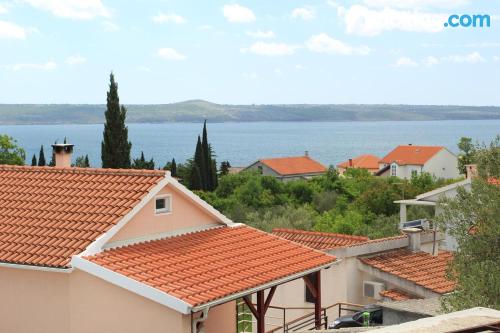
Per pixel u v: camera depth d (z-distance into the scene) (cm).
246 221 6106
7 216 1803
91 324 1548
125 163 5434
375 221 5500
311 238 2745
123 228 1680
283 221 5347
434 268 2561
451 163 12556
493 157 1800
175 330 1438
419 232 2717
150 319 1472
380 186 6544
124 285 1480
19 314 1656
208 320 1888
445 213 1769
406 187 6712
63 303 1586
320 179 7988
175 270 1579
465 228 1734
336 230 5041
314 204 7256
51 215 1759
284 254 1869
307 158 14762
